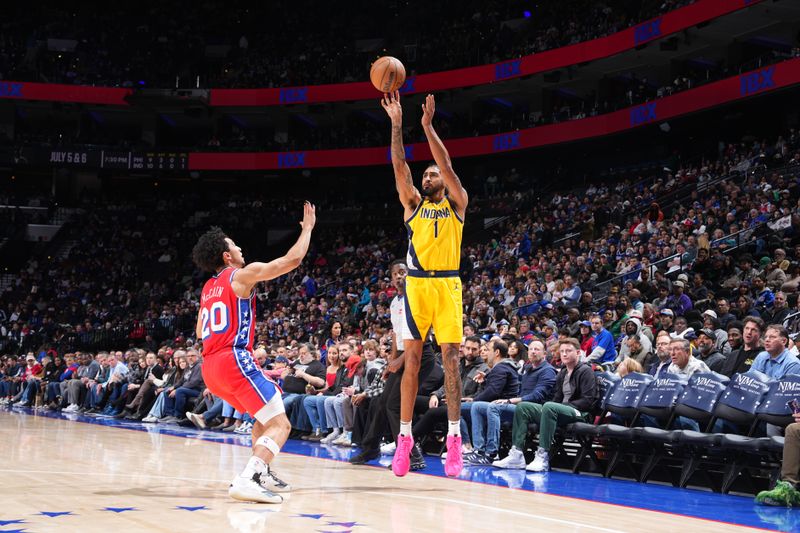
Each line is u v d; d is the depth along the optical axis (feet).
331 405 32.89
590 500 17.53
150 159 104.32
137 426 39.22
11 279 101.19
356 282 74.69
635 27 76.89
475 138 92.43
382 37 111.45
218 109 108.17
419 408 28.86
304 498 15.61
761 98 72.49
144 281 97.19
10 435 30.01
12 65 106.42
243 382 15.43
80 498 14.55
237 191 115.55
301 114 110.93
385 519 13.25
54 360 59.77
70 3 115.65
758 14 72.13
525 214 85.25
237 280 15.58
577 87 95.20
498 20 100.01
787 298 36.04
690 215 55.06
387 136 99.09
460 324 17.72
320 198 112.47
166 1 117.39
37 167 106.93
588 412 24.98
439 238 17.51
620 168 90.27
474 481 20.43
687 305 38.42
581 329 35.17
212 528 11.73
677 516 15.56
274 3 117.50
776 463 20.45
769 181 57.93
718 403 21.48
